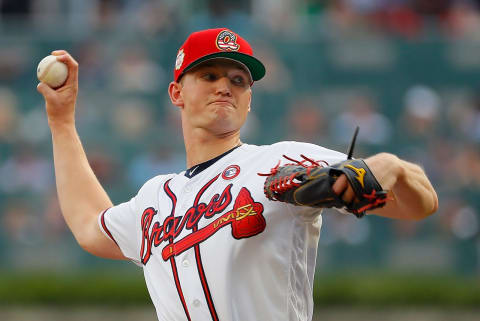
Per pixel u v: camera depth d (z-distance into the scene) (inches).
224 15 1675.7
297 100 1481.3
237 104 430.9
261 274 390.9
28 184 1424.7
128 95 1499.8
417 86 1503.4
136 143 1439.5
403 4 1705.2
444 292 1218.6
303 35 1528.1
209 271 396.5
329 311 1212.5
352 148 349.7
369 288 1220.5
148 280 431.5
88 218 484.7
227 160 424.8
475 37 1560.0
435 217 1355.8
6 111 1493.6
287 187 349.1
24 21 1825.8
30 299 1227.9
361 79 1505.9
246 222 391.2
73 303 1229.7
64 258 1355.8
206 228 401.7
